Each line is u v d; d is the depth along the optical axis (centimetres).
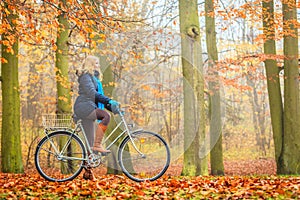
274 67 1346
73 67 1683
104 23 852
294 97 1302
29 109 2120
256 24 1577
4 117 1102
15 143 1103
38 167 609
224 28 1363
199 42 993
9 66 1098
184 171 1017
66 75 1139
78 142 596
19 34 912
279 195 496
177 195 525
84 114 580
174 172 1478
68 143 600
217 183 615
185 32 984
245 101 2533
